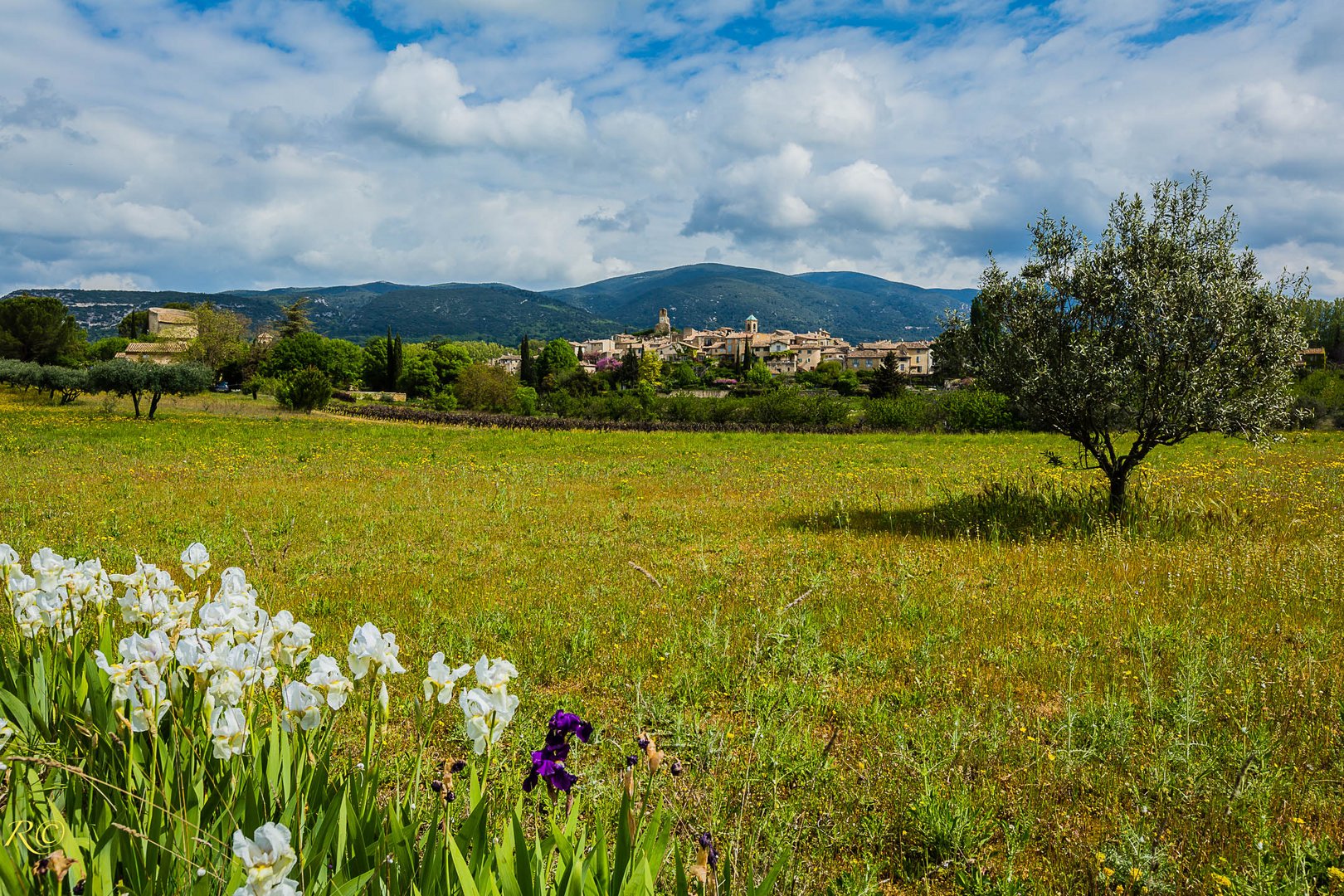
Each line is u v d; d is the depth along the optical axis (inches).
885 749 193.8
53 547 467.5
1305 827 154.9
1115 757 185.5
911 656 265.0
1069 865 147.9
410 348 4835.1
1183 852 148.5
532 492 786.8
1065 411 528.4
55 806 91.2
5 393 2564.0
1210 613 306.2
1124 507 519.2
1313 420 1657.2
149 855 84.6
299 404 2583.7
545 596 369.1
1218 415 482.0
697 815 152.2
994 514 548.7
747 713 210.5
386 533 557.6
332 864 90.5
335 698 94.0
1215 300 487.5
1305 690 215.9
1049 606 330.0
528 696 231.8
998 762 188.2
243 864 67.6
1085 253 534.6
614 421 2342.5
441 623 318.7
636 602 353.7
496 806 136.0
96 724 109.7
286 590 374.9
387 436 1710.1
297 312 4761.3
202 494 740.7
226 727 89.2
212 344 3644.2
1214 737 192.2
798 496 743.1
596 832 90.4
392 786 164.7
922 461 1107.9
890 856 154.6
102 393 2785.4
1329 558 368.8
